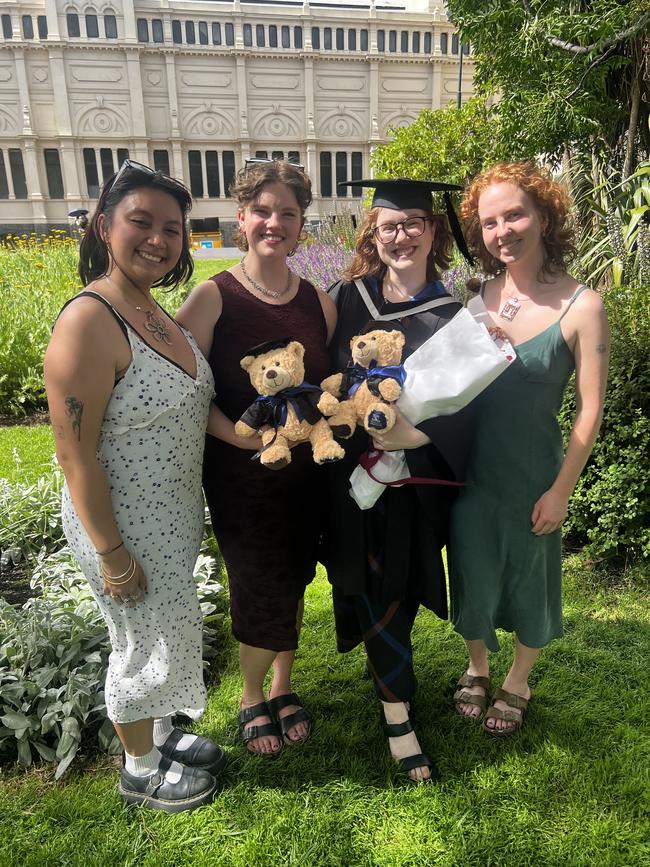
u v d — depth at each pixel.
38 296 8.65
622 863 1.86
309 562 2.26
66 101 39.00
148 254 1.66
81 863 1.89
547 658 2.79
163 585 1.86
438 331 1.88
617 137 6.16
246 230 2.01
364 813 2.04
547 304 1.99
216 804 2.07
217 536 2.22
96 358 1.58
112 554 1.73
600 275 4.99
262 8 40.03
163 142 41.16
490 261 2.23
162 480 1.79
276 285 2.09
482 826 1.98
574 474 2.01
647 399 3.30
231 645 2.99
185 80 40.28
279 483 2.09
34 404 6.96
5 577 3.64
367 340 1.90
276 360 1.85
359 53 41.38
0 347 6.93
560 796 2.08
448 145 9.77
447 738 2.36
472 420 2.08
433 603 2.14
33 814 2.07
